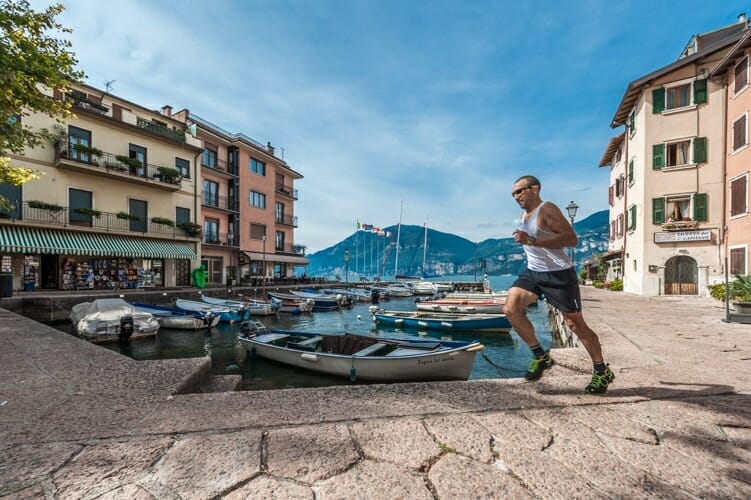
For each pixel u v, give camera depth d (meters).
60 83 9.38
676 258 19.14
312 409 2.63
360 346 9.91
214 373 9.92
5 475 1.75
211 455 1.96
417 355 7.89
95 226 21.67
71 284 20.95
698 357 4.66
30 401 2.79
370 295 34.19
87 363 3.98
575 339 8.75
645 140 19.91
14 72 7.81
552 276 2.97
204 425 2.34
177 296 21.86
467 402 2.79
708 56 18.39
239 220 34.03
